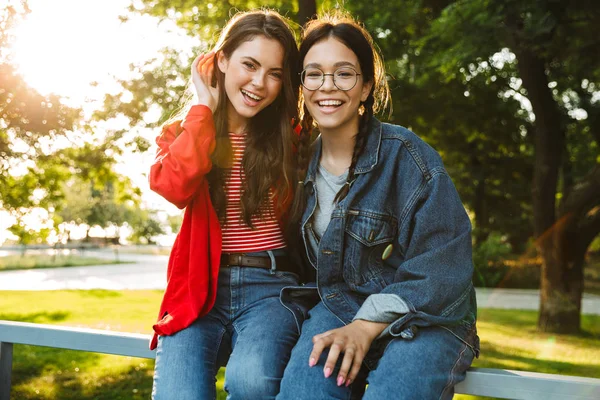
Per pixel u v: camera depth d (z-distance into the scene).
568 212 9.19
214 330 1.85
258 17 1.97
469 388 1.62
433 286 1.58
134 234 48.50
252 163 1.93
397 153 1.77
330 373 1.47
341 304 1.75
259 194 1.90
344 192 1.80
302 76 1.83
